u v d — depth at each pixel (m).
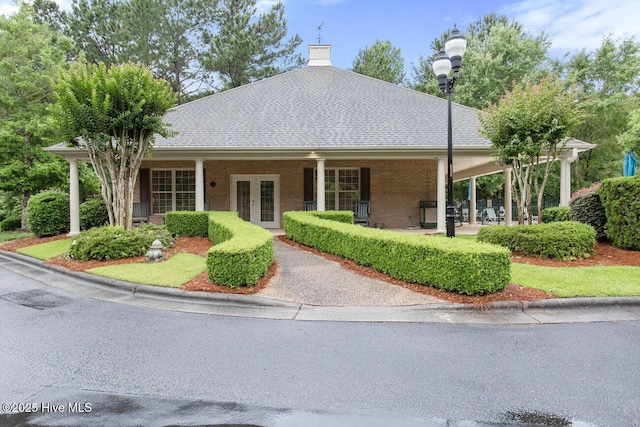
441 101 14.25
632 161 13.17
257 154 11.21
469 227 14.50
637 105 21.27
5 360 3.19
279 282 5.75
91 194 16.97
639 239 7.22
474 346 3.43
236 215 10.15
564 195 11.06
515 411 2.37
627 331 3.78
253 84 15.80
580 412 2.35
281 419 2.30
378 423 2.25
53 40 14.70
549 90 7.90
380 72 28.47
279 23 23.77
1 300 5.18
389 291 5.28
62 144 11.05
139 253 7.75
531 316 4.30
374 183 14.12
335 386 2.71
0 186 12.70
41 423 2.26
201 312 4.59
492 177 25.91
